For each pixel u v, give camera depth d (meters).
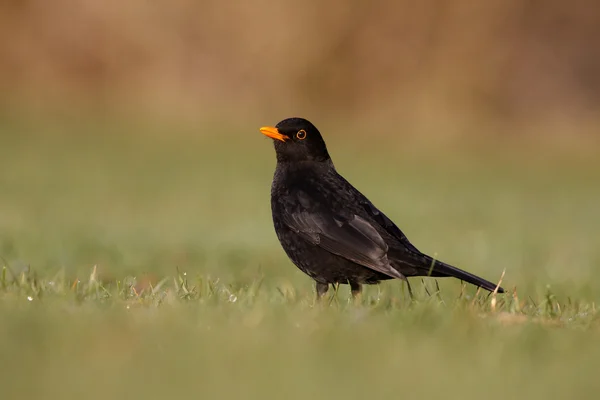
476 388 5.31
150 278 10.58
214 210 19.11
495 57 32.81
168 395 5.00
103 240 13.82
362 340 6.23
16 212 17.81
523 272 12.26
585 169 27.97
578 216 19.67
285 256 13.08
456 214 19.00
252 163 26.66
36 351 5.72
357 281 8.42
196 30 32.19
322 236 8.30
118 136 29.53
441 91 32.56
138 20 32.03
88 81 32.47
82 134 29.45
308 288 10.30
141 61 32.28
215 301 7.59
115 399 4.89
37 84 32.31
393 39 32.50
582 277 11.61
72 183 22.22
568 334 6.76
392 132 31.77
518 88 33.25
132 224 16.84
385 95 32.56
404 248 8.18
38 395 4.91
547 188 24.36
